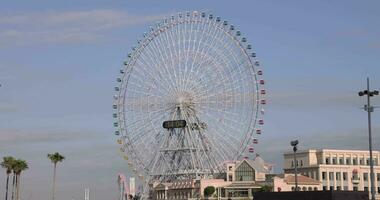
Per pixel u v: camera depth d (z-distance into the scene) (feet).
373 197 410.11
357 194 437.17
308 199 436.76
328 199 425.69
